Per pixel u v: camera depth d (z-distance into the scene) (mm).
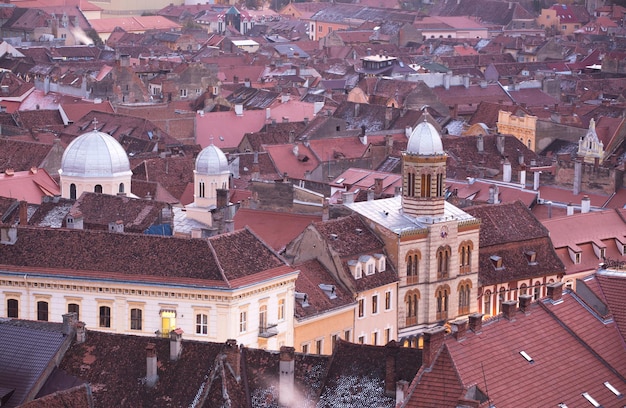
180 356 179250
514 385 164500
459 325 166375
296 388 176250
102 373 179500
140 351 180875
